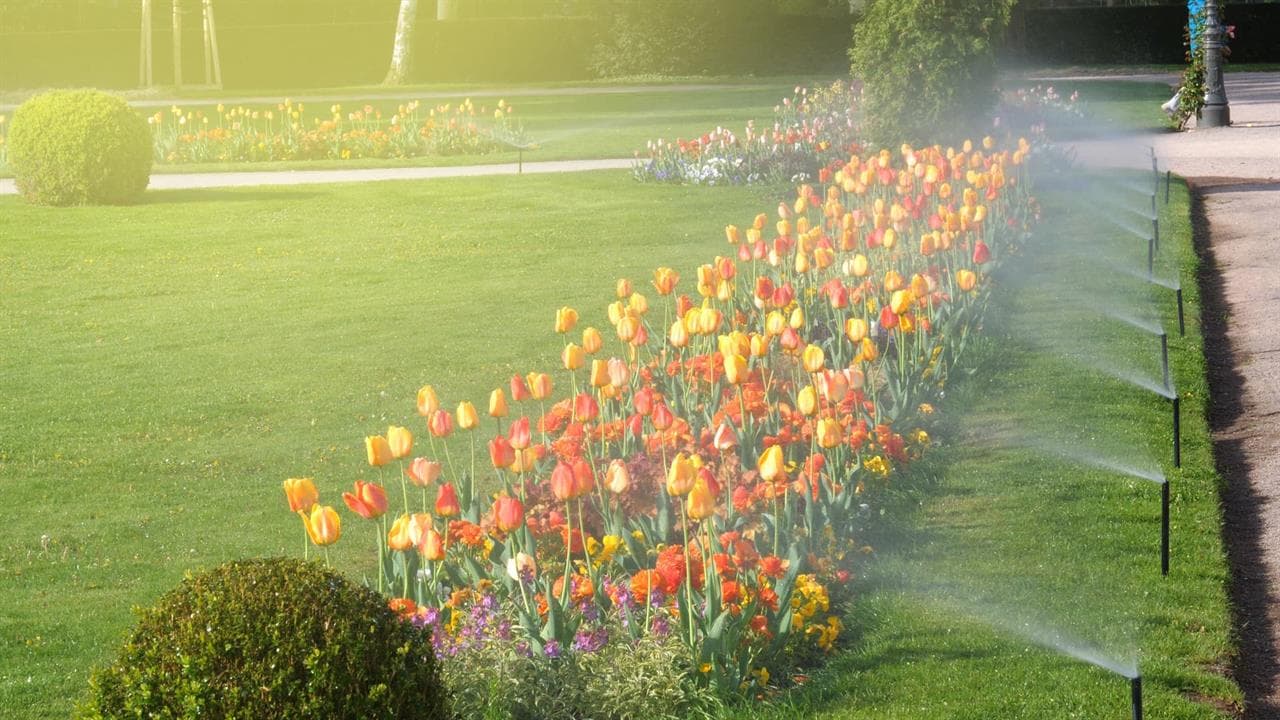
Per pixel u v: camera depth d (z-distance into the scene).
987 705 5.33
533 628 5.47
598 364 7.04
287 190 23.92
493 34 57.47
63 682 6.02
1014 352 10.90
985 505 7.65
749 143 23.16
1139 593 6.40
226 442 9.77
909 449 8.43
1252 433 8.98
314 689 4.24
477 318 13.57
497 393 6.59
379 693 4.32
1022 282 13.59
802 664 5.89
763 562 5.78
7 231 20.05
